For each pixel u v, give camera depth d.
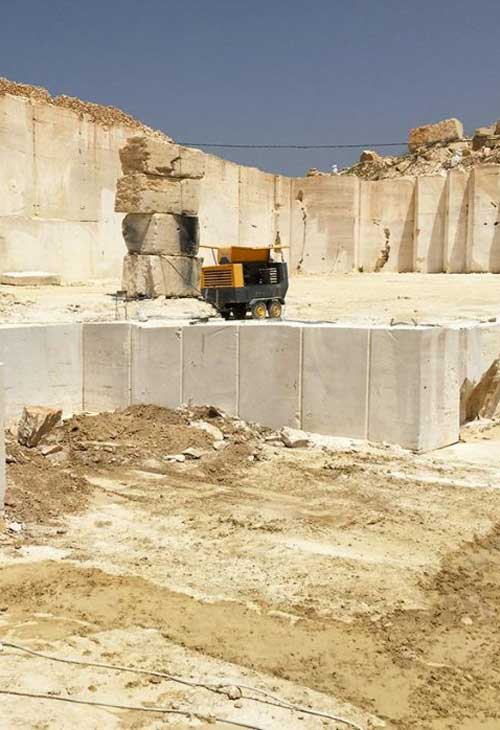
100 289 22.64
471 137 42.41
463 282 28.11
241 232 31.88
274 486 9.28
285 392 11.58
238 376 11.98
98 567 6.83
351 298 22.80
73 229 25.34
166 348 12.52
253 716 4.75
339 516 8.26
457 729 4.79
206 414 11.96
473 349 11.70
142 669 5.20
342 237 34.16
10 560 6.91
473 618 6.24
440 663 5.53
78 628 5.72
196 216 21.62
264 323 12.17
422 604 6.36
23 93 26.09
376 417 10.91
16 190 23.27
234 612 6.06
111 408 13.08
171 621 5.88
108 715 4.69
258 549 7.34
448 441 11.14
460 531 7.87
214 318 16.92
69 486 8.95
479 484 9.28
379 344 10.81
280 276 18.50
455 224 33.69
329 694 5.05
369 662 5.46
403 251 35.12
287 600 6.30
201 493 9.04
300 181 34.53
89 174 25.95
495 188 32.53
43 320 16.38
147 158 20.25
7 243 22.95
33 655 5.32
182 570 6.83
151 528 7.89
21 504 8.20
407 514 8.31
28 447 10.09
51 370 12.72
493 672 5.46
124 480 9.51
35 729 4.52
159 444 10.73
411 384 10.60
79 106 27.66
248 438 11.20
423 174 37.22
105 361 13.05
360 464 10.05
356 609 6.20
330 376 11.22
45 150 24.28
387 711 4.93
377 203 35.06
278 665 5.36
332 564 7.02
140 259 20.64
